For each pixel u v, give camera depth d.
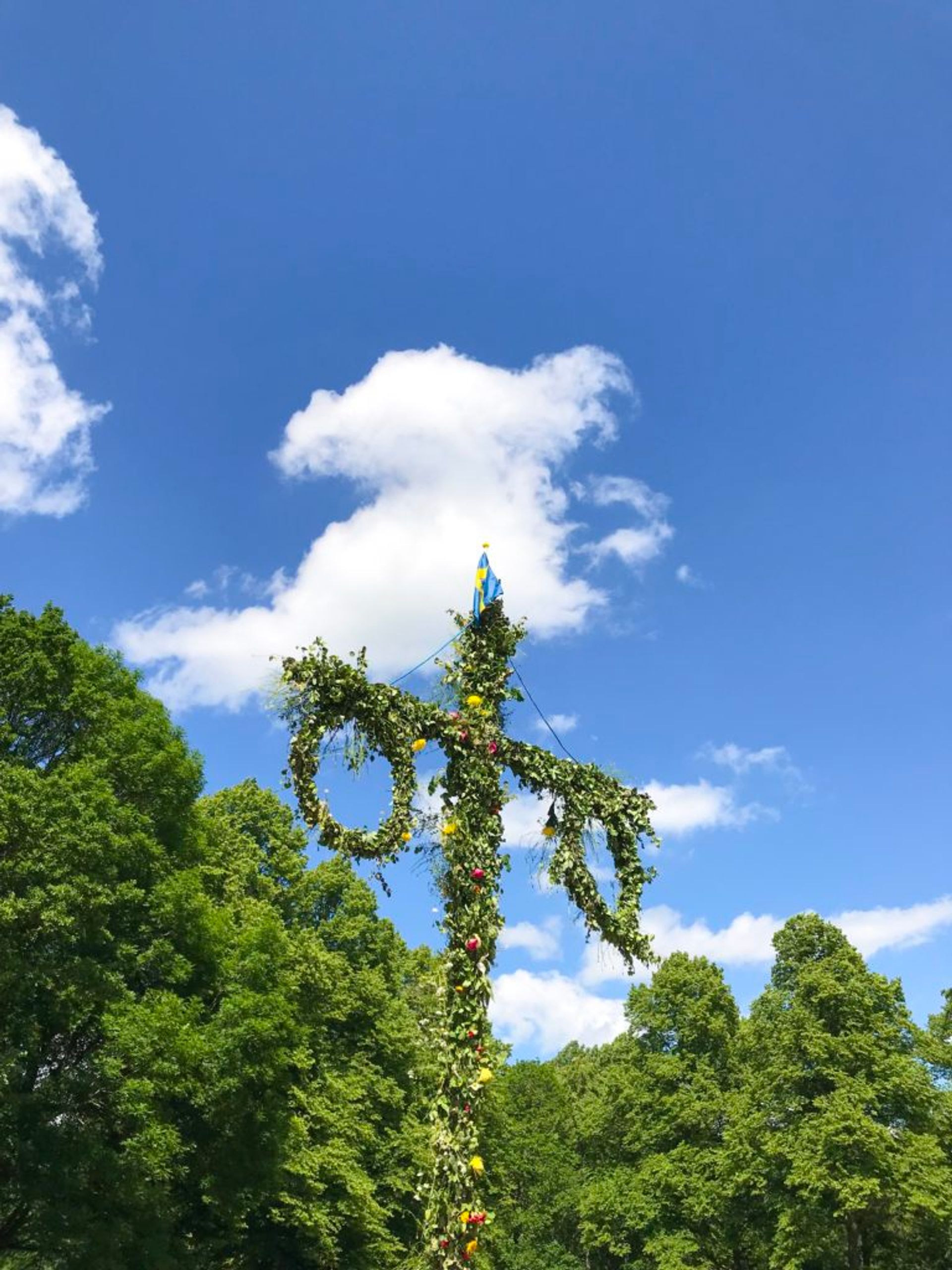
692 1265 31.28
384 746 9.04
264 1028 17.83
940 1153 26.17
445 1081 8.08
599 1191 34.41
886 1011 28.98
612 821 9.45
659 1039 36.19
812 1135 26.70
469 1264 7.64
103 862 15.14
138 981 18.03
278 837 29.30
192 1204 20.05
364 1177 24.27
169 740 19.12
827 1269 28.36
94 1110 16.44
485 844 8.73
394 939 32.19
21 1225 15.98
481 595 9.73
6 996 14.67
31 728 17.30
